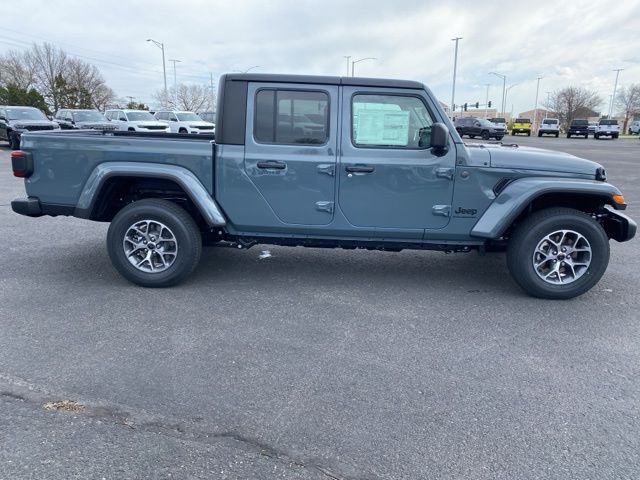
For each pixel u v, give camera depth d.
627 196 11.38
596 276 4.71
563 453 2.61
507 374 3.40
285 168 4.67
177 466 2.46
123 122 26.19
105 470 2.41
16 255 5.95
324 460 2.53
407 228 4.78
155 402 2.98
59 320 4.11
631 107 89.75
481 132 36.50
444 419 2.88
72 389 3.10
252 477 2.39
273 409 2.95
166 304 4.52
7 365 3.36
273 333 3.97
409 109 4.62
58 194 4.89
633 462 2.55
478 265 5.95
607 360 3.62
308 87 4.60
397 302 4.71
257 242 5.10
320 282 5.23
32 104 53.31
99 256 5.96
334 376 3.33
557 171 4.70
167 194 5.10
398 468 2.48
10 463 2.44
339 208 4.75
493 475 2.44
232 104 4.66
